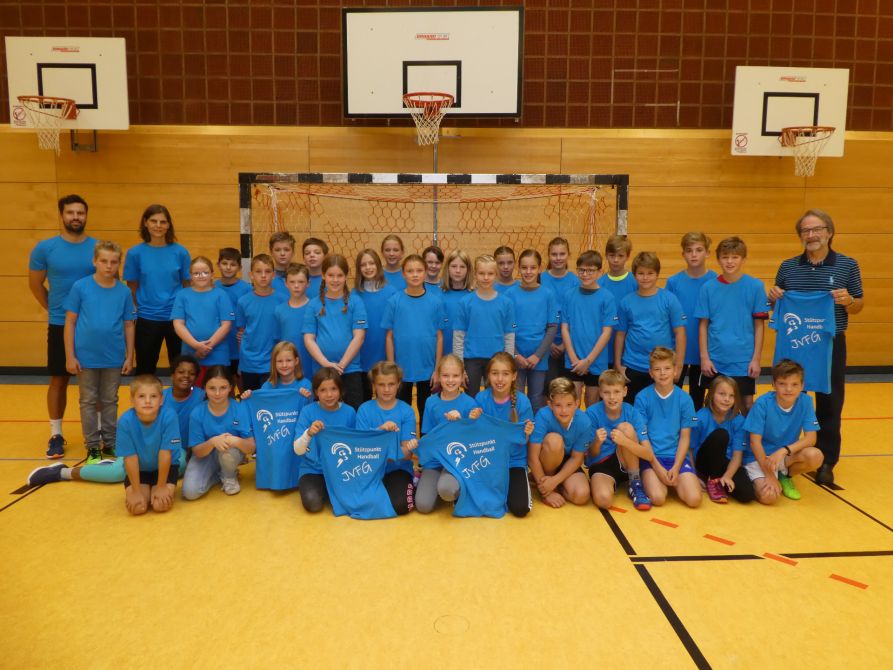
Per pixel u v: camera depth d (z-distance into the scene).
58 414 4.18
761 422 3.43
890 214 6.91
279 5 6.42
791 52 6.65
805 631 2.24
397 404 3.45
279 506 3.35
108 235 6.60
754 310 3.81
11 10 6.38
